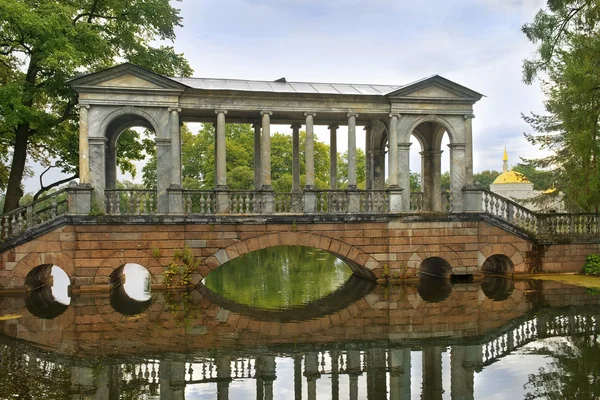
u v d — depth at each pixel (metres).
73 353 9.91
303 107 18.69
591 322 12.15
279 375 8.73
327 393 7.87
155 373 8.79
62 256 16.25
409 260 18.69
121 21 21.17
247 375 8.74
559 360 9.27
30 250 16.16
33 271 17.55
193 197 31.42
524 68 19.14
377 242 18.53
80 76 16.66
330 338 11.14
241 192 17.91
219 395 7.79
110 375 8.64
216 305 15.20
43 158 24.34
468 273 19.00
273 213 17.75
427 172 22.38
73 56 16.84
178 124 17.67
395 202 18.91
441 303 14.95
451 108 19.53
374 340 10.91
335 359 9.63
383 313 13.72
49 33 16.88
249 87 19.09
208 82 19.36
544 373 8.57
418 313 13.62
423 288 17.64
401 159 19.27
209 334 11.53
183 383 8.31
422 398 7.60
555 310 13.57
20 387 7.95
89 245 16.34
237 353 10.02
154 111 17.45
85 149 16.78
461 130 19.64
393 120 19.08
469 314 13.34
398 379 8.47
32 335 11.29
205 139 40.50
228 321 12.95
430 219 18.83
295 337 11.24
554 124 26.44
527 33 18.80
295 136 21.61
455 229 19.02
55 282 21.03
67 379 8.40
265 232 17.56
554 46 18.94
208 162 39.19
